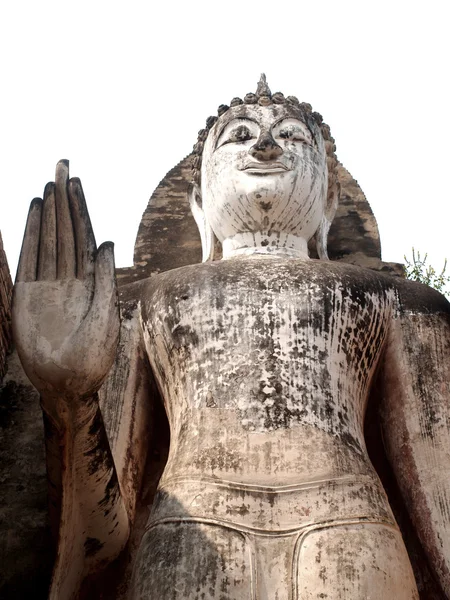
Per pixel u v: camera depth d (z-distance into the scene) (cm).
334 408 517
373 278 583
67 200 452
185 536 452
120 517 475
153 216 783
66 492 435
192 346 546
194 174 719
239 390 516
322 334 542
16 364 626
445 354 566
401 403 549
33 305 422
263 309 546
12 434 588
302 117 672
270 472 475
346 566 438
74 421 422
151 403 581
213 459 482
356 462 491
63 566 445
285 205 635
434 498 509
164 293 575
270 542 448
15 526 542
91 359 409
